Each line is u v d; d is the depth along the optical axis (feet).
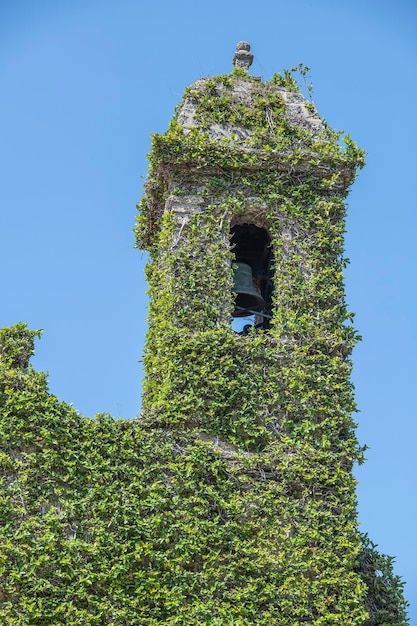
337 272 97.19
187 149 99.76
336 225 99.55
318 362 92.38
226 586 81.76
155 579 80.79
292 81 108.47
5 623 77.20
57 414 85.97
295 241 98.12
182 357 90.89
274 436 88.84
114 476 84.53
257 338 92.68
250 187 100.17
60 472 84.02
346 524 85.51
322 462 87.92
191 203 98.99
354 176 101.55
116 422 86.99
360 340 94.22
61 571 80.02
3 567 79.25
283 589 81.97
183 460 86.12
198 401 88.84
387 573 87.51
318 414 90.22
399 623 85.05
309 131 103.60
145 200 107.65
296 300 95.14
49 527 81.35
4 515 81.61
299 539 84.02
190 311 93.81
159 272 98.27
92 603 79.10
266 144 101.35
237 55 111.34
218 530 83.46
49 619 78.02
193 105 104.53
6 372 86.99
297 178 100.99
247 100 105.40
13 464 83.46
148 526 82.58
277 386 90.89
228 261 97.04
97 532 81.76
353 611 82.07
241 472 86.58
